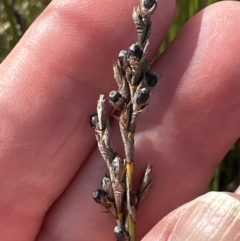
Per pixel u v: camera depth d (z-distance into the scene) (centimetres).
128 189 9
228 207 8
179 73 10
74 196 10
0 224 10
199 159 10
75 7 10
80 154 10
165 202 10
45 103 10
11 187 10
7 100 10
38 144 10
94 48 10
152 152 10
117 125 10
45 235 11
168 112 10
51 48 10
